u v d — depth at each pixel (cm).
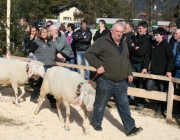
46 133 577
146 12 2884
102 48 555
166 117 708
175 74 756
